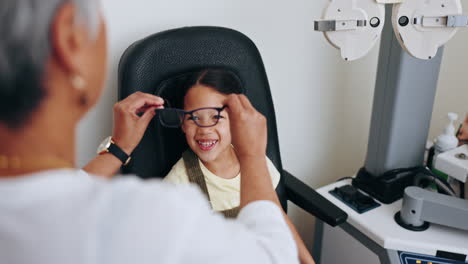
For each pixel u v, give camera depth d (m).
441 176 1.12
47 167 0.32
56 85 0.31
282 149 1.33
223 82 0.87
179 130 0.92
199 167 0.93
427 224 0.96
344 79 1.32
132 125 0.77
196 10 1.02
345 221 1.00
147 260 0.30
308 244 1.54
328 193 1.10
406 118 1.00
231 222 0.39
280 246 0.40
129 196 0.32
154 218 0.31
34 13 0.28
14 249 0.29
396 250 0.92
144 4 0.95
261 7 1.10
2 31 0.28
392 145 1.01
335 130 1.40
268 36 1.14
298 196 0.98
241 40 0.94
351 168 1.52
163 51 0.86
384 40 0.95
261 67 0.98
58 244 0.29
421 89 0.98
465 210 0.88
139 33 0.97
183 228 0.32
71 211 0.30
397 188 1.04
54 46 0.30
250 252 0.36
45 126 0.32
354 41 0.78
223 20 1.06
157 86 0.87
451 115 1.09
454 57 1.36
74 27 0.31
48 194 0.30
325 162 1.44
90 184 0.33
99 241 0.30
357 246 1.03
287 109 1.28
